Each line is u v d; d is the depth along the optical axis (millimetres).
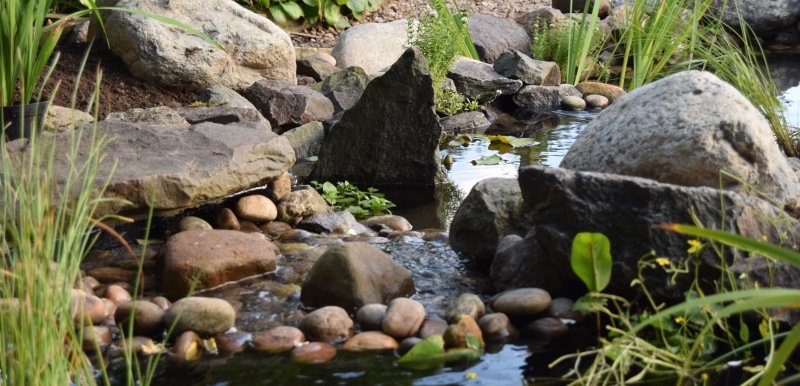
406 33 8734
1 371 2506
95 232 4410
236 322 3549
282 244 4473
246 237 4109
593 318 3607
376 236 4695
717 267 3396
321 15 9945
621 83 8930
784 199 3934
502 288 3887
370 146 5867
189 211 4758
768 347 3246
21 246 2477
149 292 3846
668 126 3967
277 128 6762
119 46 6699
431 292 3896
